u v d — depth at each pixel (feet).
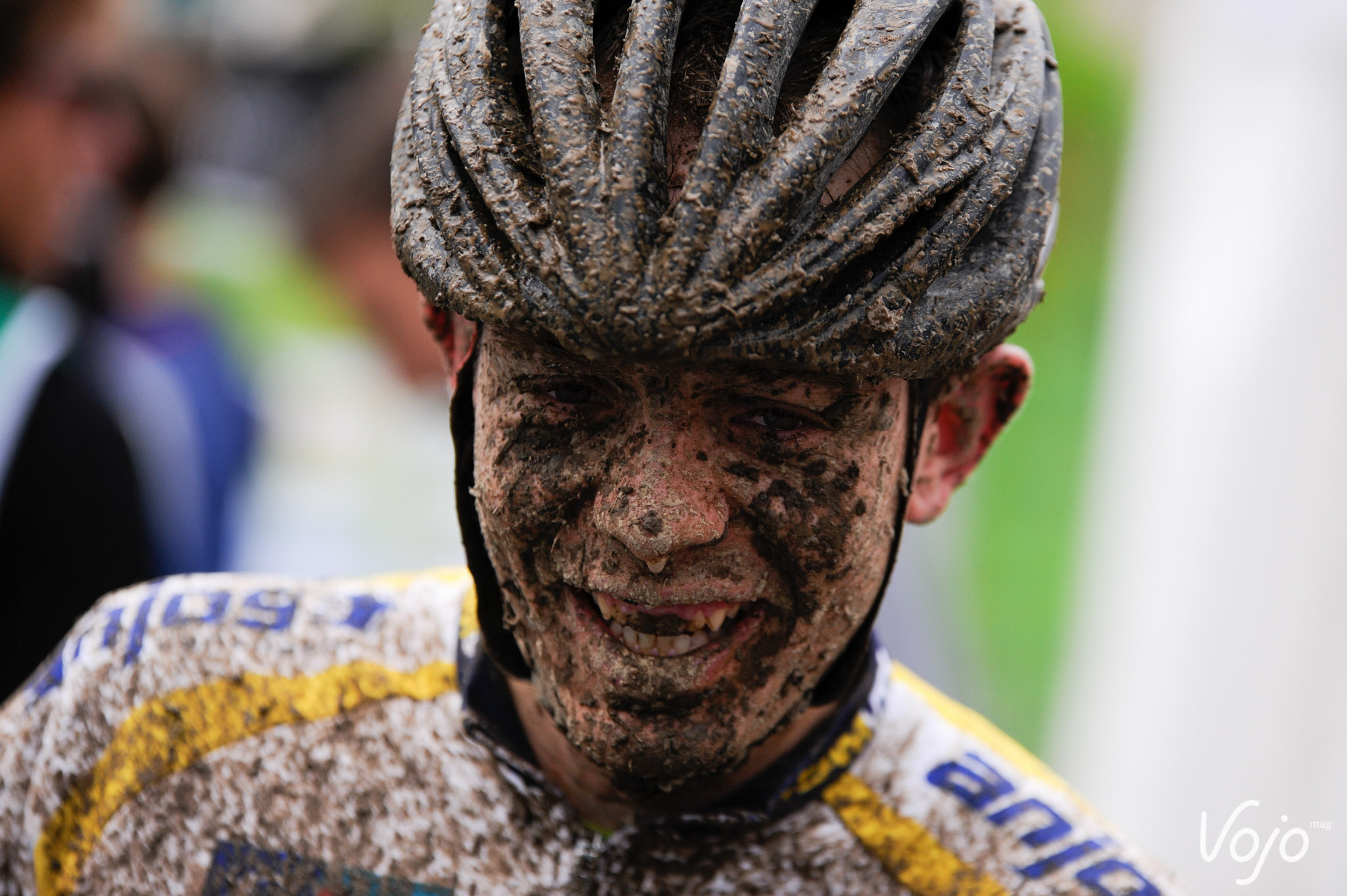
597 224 12.23
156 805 17.16
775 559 13.62
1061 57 115.34
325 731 17.21
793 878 16.21
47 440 27.32
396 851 16.65
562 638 14.12
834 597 13.94
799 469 13.41
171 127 36.11
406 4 71.67
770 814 15.97
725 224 12.28
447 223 13.41
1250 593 37.35
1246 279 36.40
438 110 14.05
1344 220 34.65
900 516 14.56
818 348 12.51
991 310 13.43
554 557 13.79
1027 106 14.16
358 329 38.45
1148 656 39.22
